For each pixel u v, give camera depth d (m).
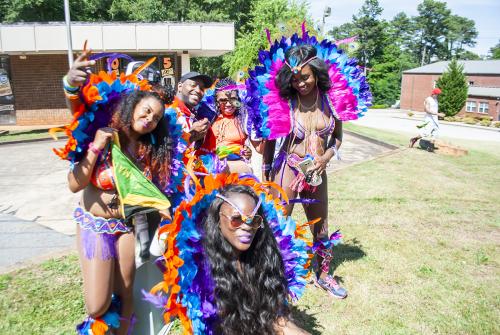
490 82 48.47
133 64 3.31
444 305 4.17
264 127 4.16
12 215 6.92
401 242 5.74
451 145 13.98
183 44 19.62
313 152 4.14
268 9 23.31
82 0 33.25
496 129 29.56
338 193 8.20
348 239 5.78
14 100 20.20
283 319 2.68
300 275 2.90
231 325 2.50
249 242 2.43
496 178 10.30
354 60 4.28
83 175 2.64
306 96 4.14
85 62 2.51
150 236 3.10
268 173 4.47
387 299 4.25
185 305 2.44
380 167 11.06
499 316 4.00
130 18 37.22
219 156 4.92
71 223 6.51
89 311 2.74
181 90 4.34
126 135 2.81
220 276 2.47
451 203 7.77
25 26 18.19
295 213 6.62
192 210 2.52
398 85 73.75
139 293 3.05
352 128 22.89
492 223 6.66
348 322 3.84
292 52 3.93
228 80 5.12
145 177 2.77
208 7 40.19
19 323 3.60
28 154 13.25
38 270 4.55
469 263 5.14
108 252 2.74
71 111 2.63
